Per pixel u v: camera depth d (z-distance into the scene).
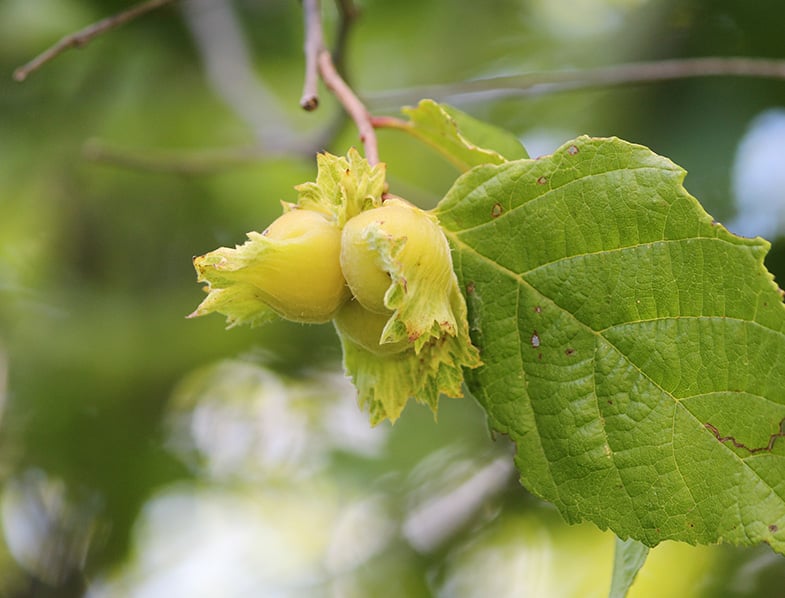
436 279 3.05
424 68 9.46
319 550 10.54
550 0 8.84
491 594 8.73
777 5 7.07
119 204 9.79
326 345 9.70
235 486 10.33
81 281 9.90
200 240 10.02
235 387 10.27
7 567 9.66
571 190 3.31
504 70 9.22
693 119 7.16
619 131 7.48
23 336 9.50
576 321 3.30
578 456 3.25
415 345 2.99
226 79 8.12
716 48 7.38
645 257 3.21
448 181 9.66
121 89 8.93
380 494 9.40
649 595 7.15
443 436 9.02
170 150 9.48
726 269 3.08
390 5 9.19
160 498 10.22
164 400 9.67
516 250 3.39
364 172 3.11
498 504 8.34
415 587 8.90
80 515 9.69
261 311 3.24
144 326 9.55
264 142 7.77
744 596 7.04
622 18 8.12
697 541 3.10
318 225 3.09
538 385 3.33
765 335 3.03
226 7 8.47
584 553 8.47
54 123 8.99
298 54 9.61
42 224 9.75
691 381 3.14
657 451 3.17
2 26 8.45
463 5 9.18
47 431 9.42
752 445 3.06
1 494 9.66
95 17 8.61
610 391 3.24
